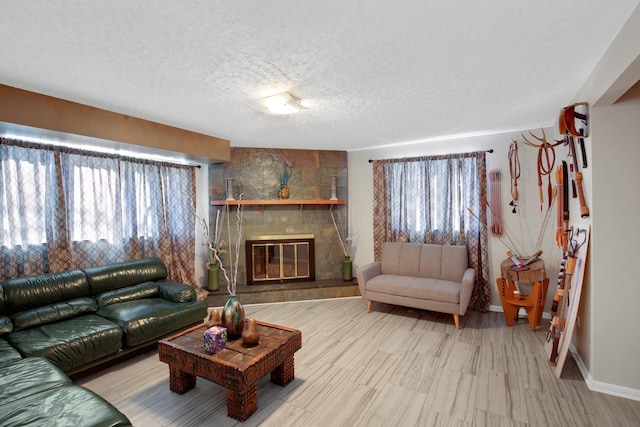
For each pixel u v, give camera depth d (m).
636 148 2.19
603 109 2.26
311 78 2.26
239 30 1.64
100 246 3.58
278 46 1.81
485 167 4.01
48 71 2.10
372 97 2.66
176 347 2.27
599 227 2.28
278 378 2.42
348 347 3.08
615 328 2.25
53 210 3.15
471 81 2.36
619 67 1.71
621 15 1.56
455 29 1.65
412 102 2.80
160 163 4.18
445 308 3.55
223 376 2.01
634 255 2.20
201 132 3.81
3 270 2.86
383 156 4.80
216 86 2.38
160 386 2.43
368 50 1.87
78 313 2.80
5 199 2.87
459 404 2.17
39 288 2.74
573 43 1.82
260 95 2.58
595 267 2.30
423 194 4.44
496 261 4.05
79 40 1.71
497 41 1.79
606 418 2.00
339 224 5.04
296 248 4.98
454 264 4.02
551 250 3.76
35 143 3.01
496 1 1.42
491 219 4.02
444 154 4.32
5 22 1.53
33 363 1.95
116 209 3.70
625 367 2.22
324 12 1.49
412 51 1.89
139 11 1.46
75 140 2.95
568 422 1.97
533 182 3.83
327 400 2.23
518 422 1.98
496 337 3.29
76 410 1.47
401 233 4.61
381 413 2.09
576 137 2.53
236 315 2.44
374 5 1.44
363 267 4.21
